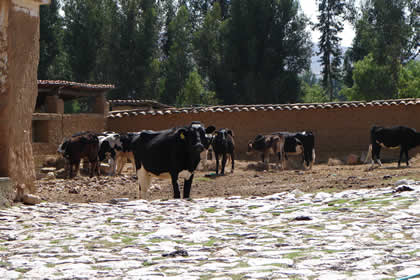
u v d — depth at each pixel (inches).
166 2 2342.5
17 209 388.5
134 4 2118.6
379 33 1994.3
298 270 173.3
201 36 2149.4
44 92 952.9
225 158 776.9
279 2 2021.4
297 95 2081.7
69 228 295.3
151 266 191.0
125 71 2111.2
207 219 311.6
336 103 989.2
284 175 701.9
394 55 1994.3
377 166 797.9
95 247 234.5
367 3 2087.8
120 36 2096.5
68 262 201.6
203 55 2142.0
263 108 969.5
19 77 431.8
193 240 243.0
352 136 979.9
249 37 2016.5
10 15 419.5
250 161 941.8
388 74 1974.7
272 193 479.8
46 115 842.2
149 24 2102.6
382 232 236.8
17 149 430.9
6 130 416.2
